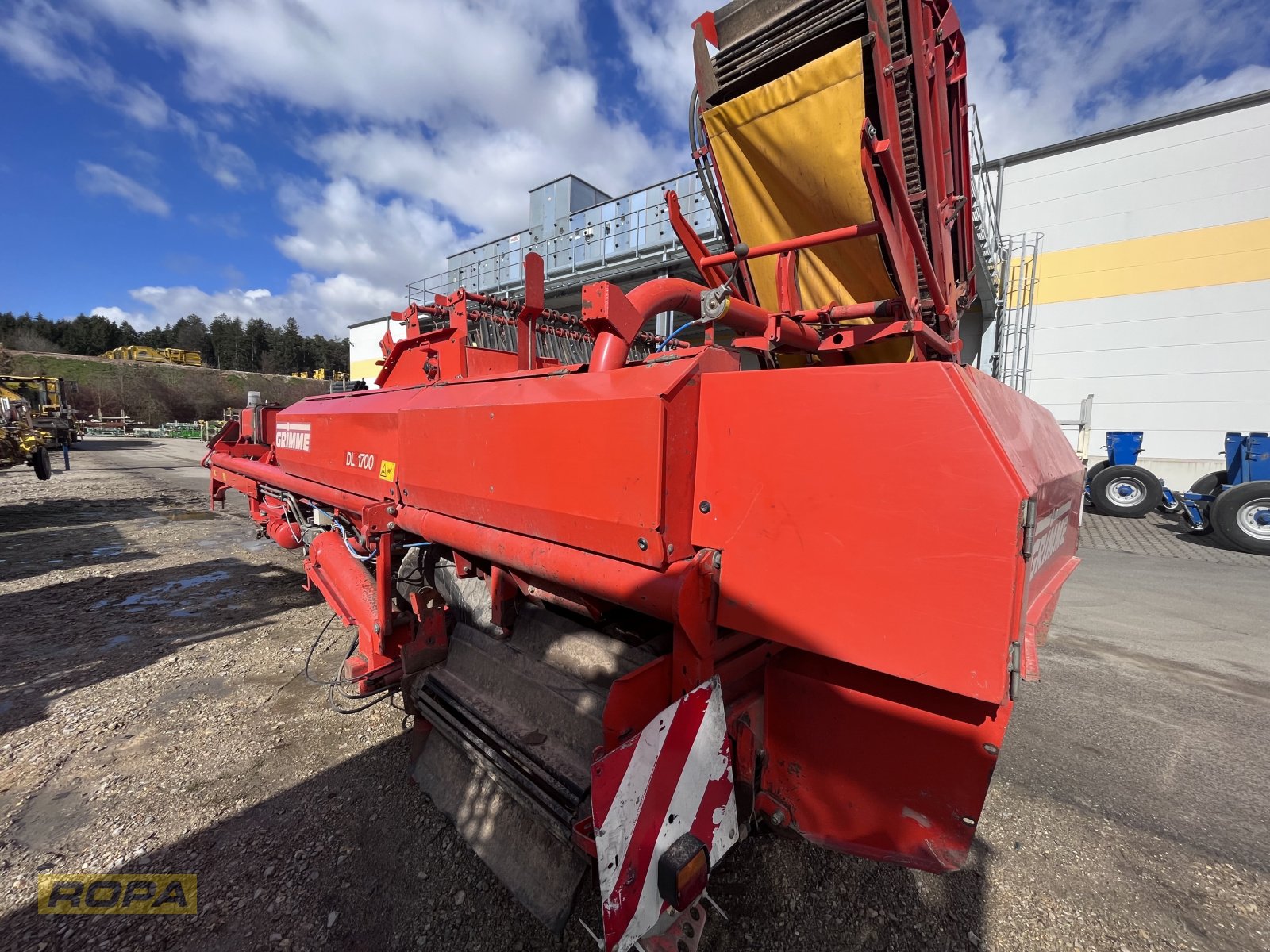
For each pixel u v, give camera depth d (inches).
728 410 56.6
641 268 424.8
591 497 63.2
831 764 58.2
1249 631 173.5
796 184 97.3
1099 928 71.1
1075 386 413.1
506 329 153.4
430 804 89.6
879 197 78.1
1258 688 135.9
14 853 79.5
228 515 356.2
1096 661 151.1
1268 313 357.4
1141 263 388.2
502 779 73.0
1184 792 97.5
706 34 93.9
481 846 74.2
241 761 100.6
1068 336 412.8
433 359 138.1
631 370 65.0
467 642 95.9
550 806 66.3
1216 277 369.4
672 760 51.0
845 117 84.0
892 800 54.2
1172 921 72.2
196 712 116.6
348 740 106.8
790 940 68.6
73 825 85.0
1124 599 204.5
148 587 201.2
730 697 61.6
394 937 67.9
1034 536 42.4
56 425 595.8
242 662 139.7
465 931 68.6
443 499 90.1
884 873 78.5
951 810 50.4
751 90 93.7
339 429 128.8
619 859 47.8
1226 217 364.5
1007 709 46.3
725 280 119.8
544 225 519.2
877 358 121.3
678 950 53.1
